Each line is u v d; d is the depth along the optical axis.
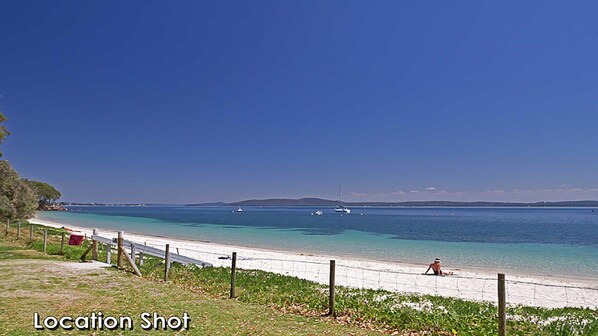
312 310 10.70
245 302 11.42
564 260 31.89
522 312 12.09
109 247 17.62
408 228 76.12
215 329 8.55
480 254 35.31
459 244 44.34
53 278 13.54
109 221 98.75
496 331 9.02
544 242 47.12
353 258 31.81
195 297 11.51
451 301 13.91
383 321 9.74
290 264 26.33
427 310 11.46
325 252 36.28
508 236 56.16
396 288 18.38
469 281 21.16
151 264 18.44
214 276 16.11
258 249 38.28
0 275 13.86
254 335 8.23
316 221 108.69
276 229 72.56
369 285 19.05
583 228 75.06
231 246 41.03
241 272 18.06
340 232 64.50
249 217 141.88
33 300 10.45
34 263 16.73
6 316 8.94
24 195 35.38
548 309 13.64
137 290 12.12
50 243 24.34
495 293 18.06
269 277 16.98
